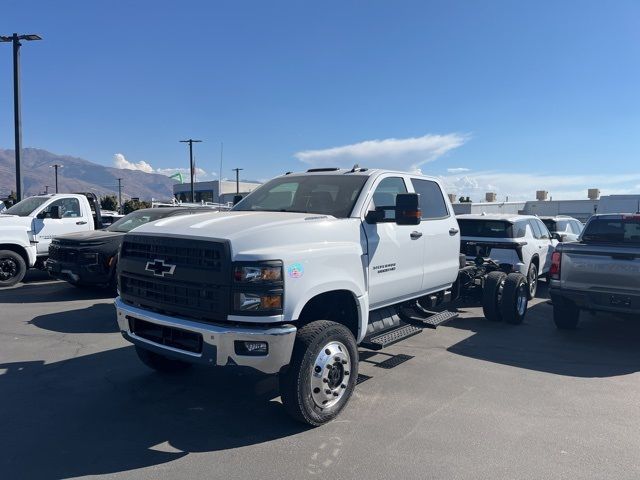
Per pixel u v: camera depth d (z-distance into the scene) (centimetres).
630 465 381
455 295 730
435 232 629
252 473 363
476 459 386
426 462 380
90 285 1052
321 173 588
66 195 1277
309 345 419
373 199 534
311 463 377
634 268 691
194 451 395
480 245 1018
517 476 363
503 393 525
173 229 442
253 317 393
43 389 522
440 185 677
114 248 988
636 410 486
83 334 732
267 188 600
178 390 521
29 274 1362
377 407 483
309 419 427
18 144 1916
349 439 416
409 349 683
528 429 440
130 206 4509
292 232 431
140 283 461
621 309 706
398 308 598
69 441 410
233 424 444
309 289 420
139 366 594
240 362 393
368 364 614
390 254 536
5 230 1134
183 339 423
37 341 695
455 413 471
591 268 725
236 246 399
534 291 1116
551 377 579
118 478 356
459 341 730
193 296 414
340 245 465
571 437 426
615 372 601
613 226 786
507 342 730
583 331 805
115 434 423
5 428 433
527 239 1050
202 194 7619
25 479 353
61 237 1016
